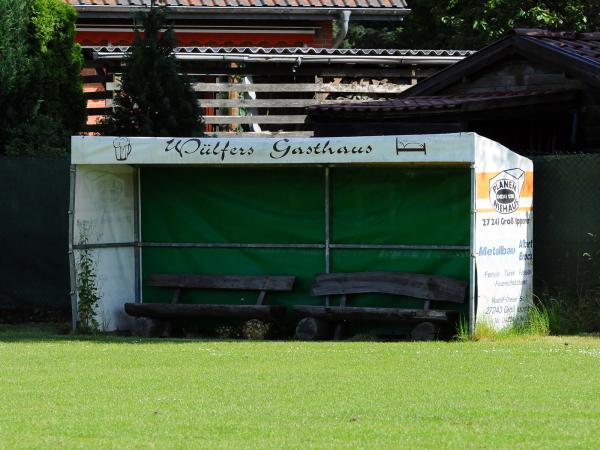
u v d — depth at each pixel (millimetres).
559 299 52250
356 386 37250
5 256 62500
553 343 47844
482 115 65062
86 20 89125
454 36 119625
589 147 62500
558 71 65438
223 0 88125
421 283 51188
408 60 78750
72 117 70812
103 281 56594
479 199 49188
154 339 51969
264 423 31344
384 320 50625
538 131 67438
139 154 53250
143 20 67812
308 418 31984
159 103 65625
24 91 66438
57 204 61688
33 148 66000
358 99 79500
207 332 56250
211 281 56469
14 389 37062
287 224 55500
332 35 94062
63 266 61688
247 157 51844
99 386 37625
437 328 49844
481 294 49625
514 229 51000
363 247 53656
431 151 48750
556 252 53062
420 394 35719
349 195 54031
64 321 60250
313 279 54469
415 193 52438
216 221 57062
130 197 58156
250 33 92000
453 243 51406
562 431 30031
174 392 36406
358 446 28359
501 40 67812
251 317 53281
